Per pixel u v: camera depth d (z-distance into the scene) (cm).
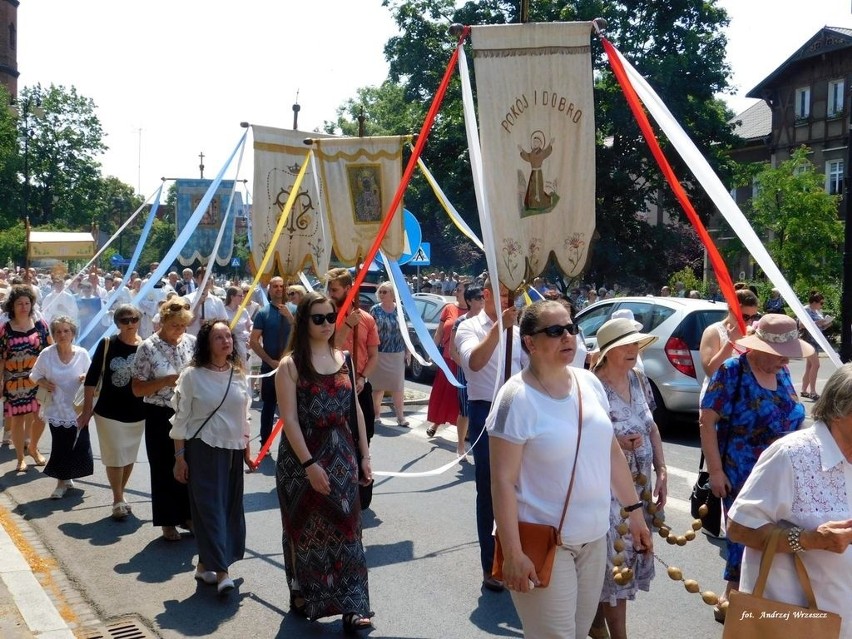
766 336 457
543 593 322
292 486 471
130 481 822
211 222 1177
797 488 297
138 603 521
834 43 3644
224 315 1230
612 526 415
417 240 1223
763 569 300
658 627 477
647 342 434
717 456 476
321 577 465
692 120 3006
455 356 812
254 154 841
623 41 2983
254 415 1181
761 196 2878
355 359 707
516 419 320
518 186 507
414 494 769
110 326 1198
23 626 475
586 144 513
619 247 3148
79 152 6656
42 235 2889
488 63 506
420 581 553
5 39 6994
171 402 593
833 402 295
